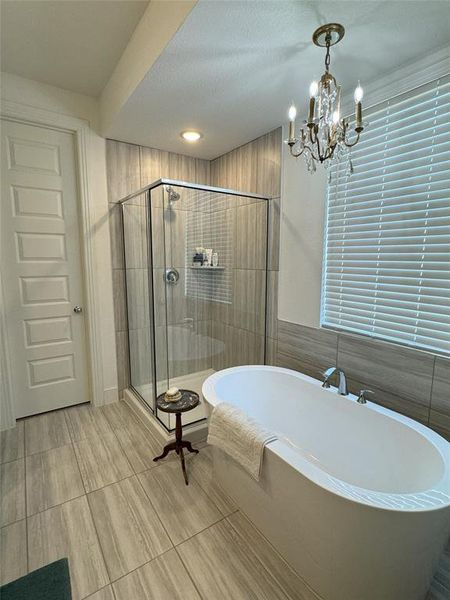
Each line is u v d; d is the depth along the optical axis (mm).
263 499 1468
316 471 1224
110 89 2270
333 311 2166
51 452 2176
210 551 1449
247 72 1679
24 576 1326
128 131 2477
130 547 1466
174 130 2451
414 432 1527
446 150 1535
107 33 1809
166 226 2510
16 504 1718
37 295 2551
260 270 2660
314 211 2186
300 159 2248
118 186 2732
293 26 1328
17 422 2555
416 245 1679
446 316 1591
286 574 1348
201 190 2455
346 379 2064
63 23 1717
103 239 2727
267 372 2299
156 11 1517
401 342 1780
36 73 2215
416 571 1134
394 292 1805
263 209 2586
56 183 2525
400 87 1664
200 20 1283
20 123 2330
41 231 2510
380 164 1810
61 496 1777
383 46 1483
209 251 2871
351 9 1232
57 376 2725
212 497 1777
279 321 2545
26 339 2547
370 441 1723
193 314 2867
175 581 1315
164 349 2574
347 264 2045
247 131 2477
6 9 1599
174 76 1699
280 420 2219
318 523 1188
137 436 2373
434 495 1109
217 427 1640
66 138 2527
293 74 1695
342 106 1953
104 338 2828
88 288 2695
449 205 1539
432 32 1382
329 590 1214
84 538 1513
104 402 2879
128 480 1908
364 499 1072
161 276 2518
